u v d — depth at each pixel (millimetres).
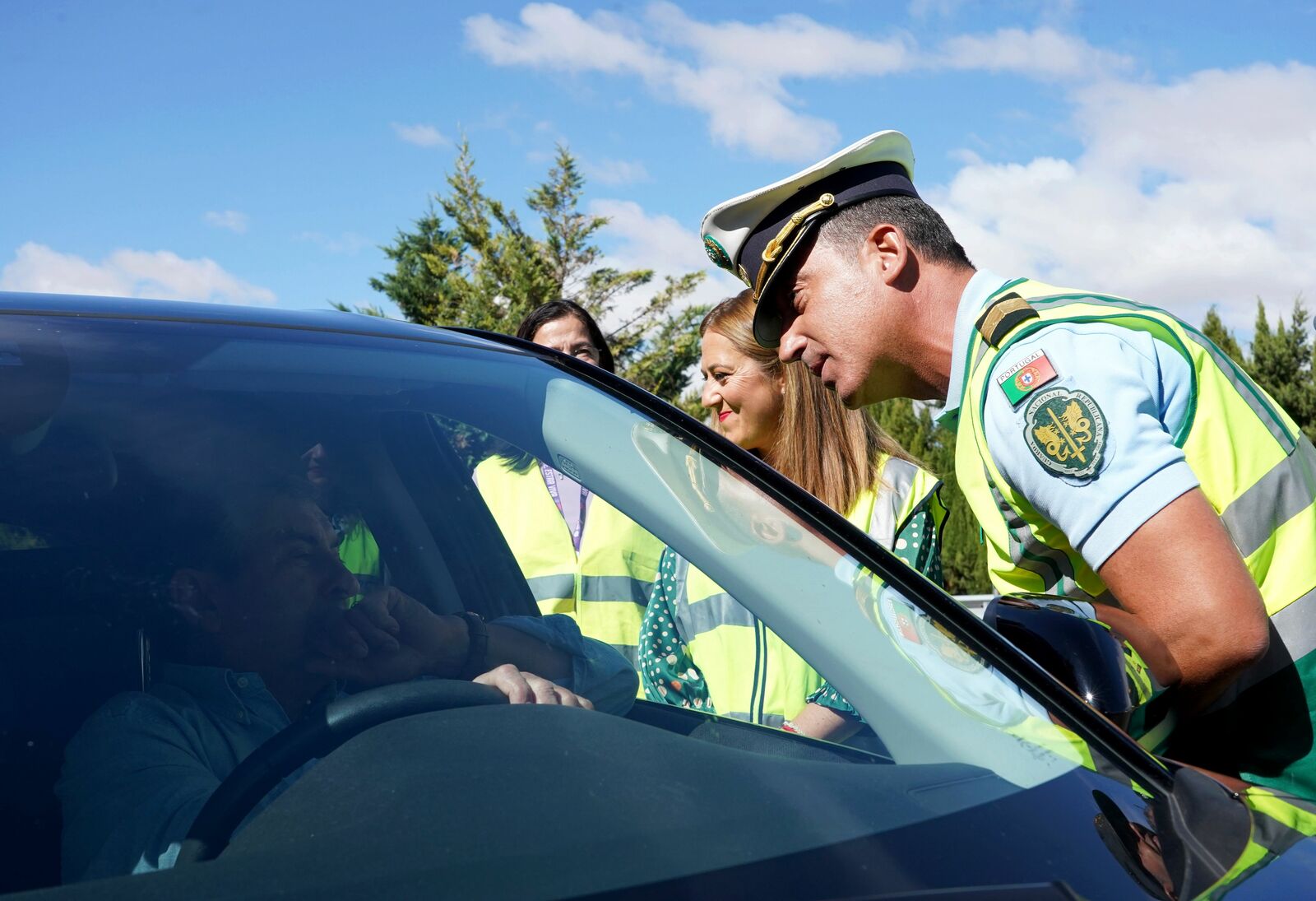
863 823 811
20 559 839
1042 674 1078
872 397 1916
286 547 917
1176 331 1492
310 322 1242
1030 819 839
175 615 853
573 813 780
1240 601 1308
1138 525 1350
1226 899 767
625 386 1353
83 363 1023
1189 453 1462
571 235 27562
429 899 691
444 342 1313
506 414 1208
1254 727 1448
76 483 899
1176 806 910
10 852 713
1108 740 1006
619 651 1038
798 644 1033
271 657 868
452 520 1075
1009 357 1501
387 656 919
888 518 2262
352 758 820
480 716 888
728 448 1286
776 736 964
